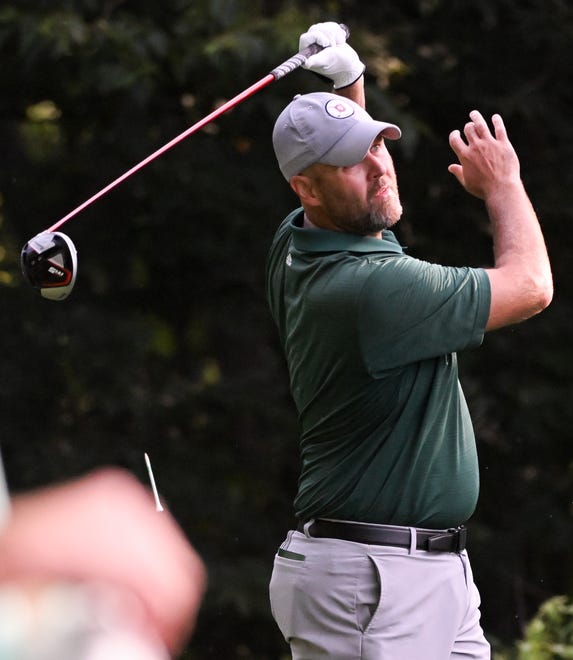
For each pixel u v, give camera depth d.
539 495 35.34
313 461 12.84
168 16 32.81
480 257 35.19
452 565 12.66
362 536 12.50
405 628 12.38
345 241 12.65
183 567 3.34
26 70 30.67
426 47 34.28
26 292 33.75
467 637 12.98
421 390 12.52
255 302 35.88
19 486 32.34
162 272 35.25
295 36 30.52
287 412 35.66
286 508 35.62
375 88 31.08
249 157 34.06
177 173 33.09
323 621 12.59
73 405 34.12
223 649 33.50
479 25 34.78
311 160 12.64
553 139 35.16
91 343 33.69
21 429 33.66
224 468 34.72
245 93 14.40
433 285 12.23
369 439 12.51
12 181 34.56
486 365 34.66
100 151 34.09
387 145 31.67
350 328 12.28
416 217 35.12
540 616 23.02
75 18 30.66
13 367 33.41
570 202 33.97
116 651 3.19
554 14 34.12
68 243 12.93
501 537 34.69
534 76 34.94
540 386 34.22
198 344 36.00
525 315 12.52
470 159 13.13
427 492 12.50
